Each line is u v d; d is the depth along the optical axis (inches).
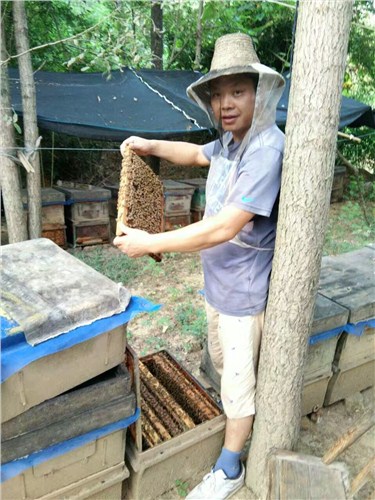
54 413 55.2
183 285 166.6
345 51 54.1
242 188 61.4
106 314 55.2
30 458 54.9
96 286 58.8
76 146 269.3
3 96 147.4
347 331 85.4
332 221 262.1
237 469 75.7
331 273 101.0
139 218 68.5
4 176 154.9
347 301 86.3
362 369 97.6
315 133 56.7
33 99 156.1
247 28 326.0
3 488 54.7
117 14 155.6
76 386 59.6
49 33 255.0
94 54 166.6
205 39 306.7
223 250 70.3
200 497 72.4
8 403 50.5
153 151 86.0
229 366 72.2
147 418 76.9
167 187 212.8
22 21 145.5
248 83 63.6
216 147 78.7
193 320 137.1
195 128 193.2
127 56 166.6
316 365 87.6
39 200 171.9
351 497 64.9
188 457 75.7
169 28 294.5
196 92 68.6
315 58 53.7
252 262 69.9
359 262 108.7
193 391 84.1
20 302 53.4
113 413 60.4
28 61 150.7
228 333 72.6
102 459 63.7
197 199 228.7
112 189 226.4
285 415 70.9
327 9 51.6
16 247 70.7
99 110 187.8
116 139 186.2
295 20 87.0
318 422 95.0
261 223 68.4
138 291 159.2
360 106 246.8
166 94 210.2
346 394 98.5
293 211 61.0
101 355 57.9
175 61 321.4
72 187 213.8
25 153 158.2
